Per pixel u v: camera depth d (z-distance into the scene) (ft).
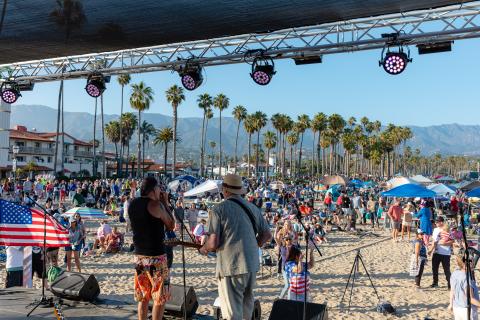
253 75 36.06
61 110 180.55
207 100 283.38
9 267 28.78
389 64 32.04
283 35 35.35
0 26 23.62
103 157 199.21
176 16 24.09
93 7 22.57
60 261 48.67
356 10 23.43
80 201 73.26
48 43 29.07
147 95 221.87
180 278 41.70
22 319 16.72
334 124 328.08
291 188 163.32
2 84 44.62
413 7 22.93
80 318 17.17
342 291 37.88
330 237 71.15
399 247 61.87
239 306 11.80
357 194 125.80
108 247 54.24
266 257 46.75
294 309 16.47
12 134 232.32
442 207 101.14
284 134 331.36
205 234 12.17
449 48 31.58
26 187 108.78
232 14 23.94
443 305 33.94
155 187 12.73
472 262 23.48
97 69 41.83
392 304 34.04
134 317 17.44
